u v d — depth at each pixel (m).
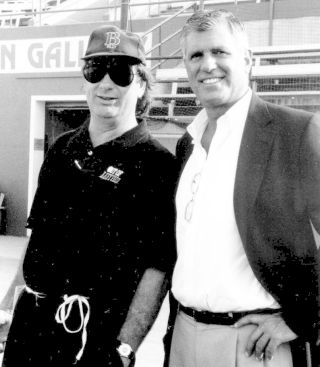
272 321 1.94
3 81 11.74
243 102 2.10
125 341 2.16
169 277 2.27
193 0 10.52
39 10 12.85
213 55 2.05
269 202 1.90
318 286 1.92
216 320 2.03
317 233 2.00
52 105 11.64
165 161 2.26
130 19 10.68
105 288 2.16
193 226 2.08
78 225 2.20
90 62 2.28
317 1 9.54
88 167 2.24
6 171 11.74
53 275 2.22
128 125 2.31
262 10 9.92
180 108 8.49
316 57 8.81
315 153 1.87
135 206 2.19
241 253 2.00
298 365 2.00
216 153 2.08
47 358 2.18
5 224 11.77
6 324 2.48
